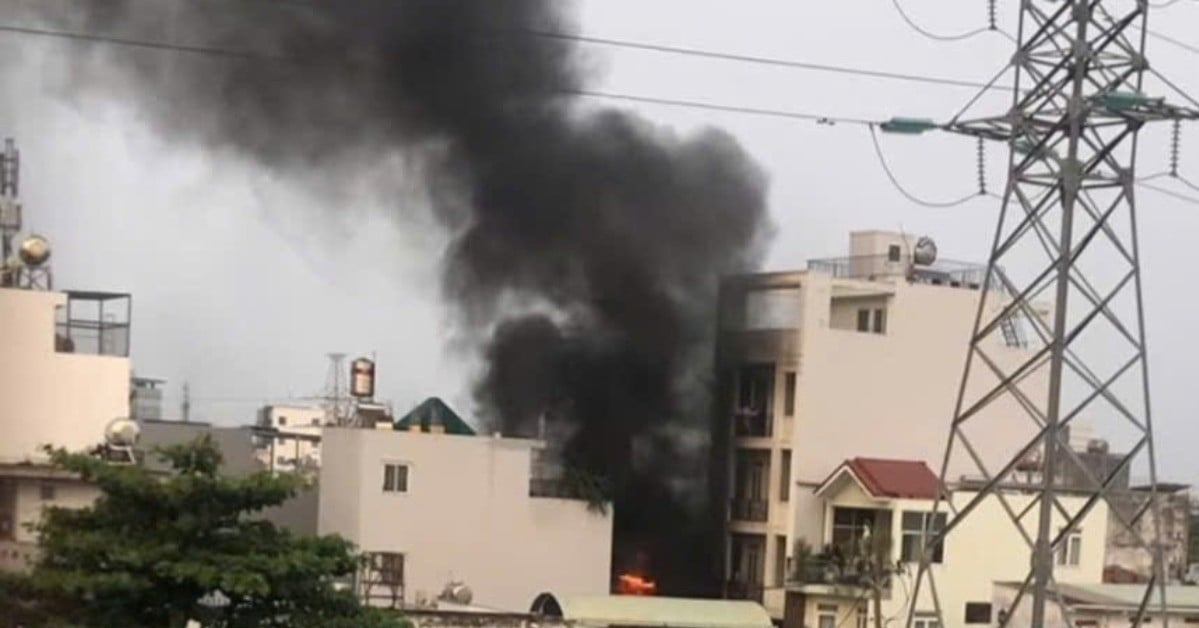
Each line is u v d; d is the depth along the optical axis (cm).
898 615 4912
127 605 2375
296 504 5159
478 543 4859
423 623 3597
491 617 3656
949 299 5656
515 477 4919
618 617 4275
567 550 4978
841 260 5809
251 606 2409
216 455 2481
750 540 5584
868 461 5241
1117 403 2906
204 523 2397
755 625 4375
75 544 2345
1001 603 4834
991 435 5706
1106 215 2834
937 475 5209
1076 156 2806
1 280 4597
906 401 5584
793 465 5447
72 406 4438
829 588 5078
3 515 3850
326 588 2448
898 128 2939
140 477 2386
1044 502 2800
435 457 4825
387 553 4738
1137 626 2991
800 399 5466
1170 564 5409
